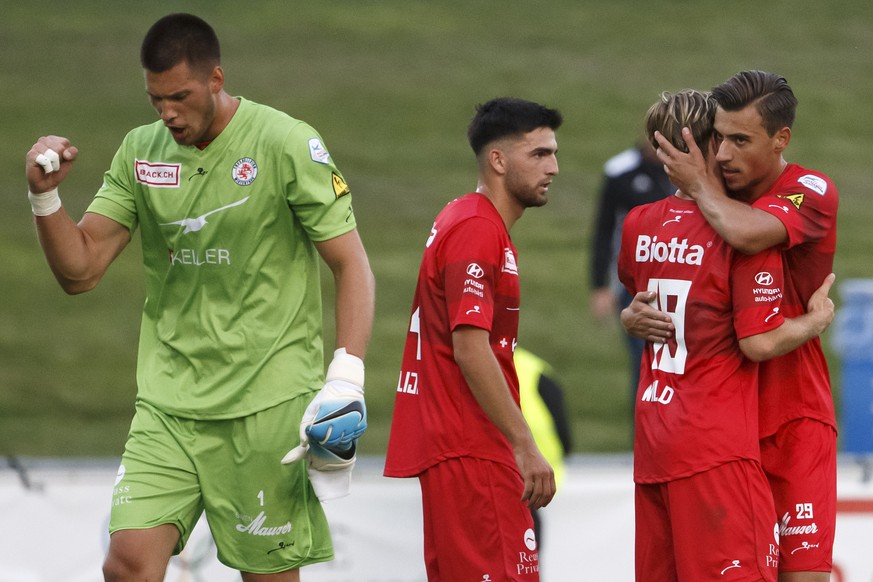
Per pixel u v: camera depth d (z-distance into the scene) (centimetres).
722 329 1543
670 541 1582
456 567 1627
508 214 1666
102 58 7519
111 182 1647
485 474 1620
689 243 1559
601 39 8031
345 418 1523
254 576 1641
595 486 2128
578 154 6431
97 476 2092
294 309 1614
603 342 4556
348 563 2105
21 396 4050
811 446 1593
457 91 7262
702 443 1527
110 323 4659
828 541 1591
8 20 8019
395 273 5103
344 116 6931
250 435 1595
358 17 8350
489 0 8738
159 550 1586
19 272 5025
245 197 1579
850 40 7988
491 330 1641
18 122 6638
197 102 1521
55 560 2075
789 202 1524
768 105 1515
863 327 2592
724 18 8350
